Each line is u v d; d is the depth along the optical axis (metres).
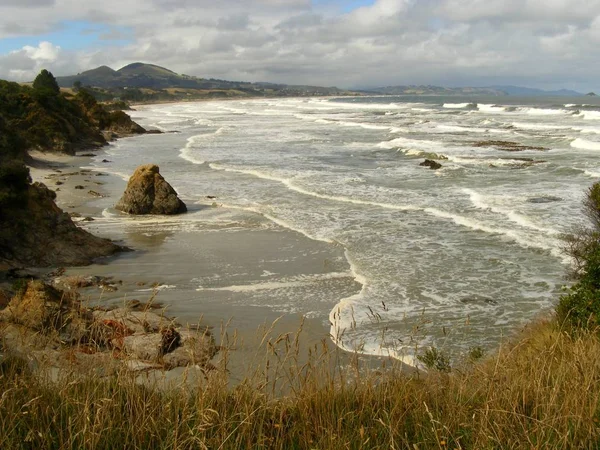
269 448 4.78
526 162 35.88
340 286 15.18
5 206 16.91
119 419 4.96
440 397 5.80
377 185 30.28
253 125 78.19
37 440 4.59
